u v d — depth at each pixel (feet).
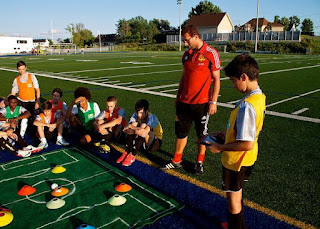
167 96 28.60
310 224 8.50
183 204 9.43
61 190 9.90
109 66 64.95
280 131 17.47
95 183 10.72
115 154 14.01
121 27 263.29
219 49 156.04
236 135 6.49
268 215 8.94
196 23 198.29
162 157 13.64
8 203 9.36
